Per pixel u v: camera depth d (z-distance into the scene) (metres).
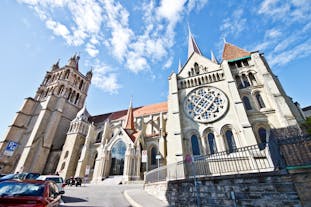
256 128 26.83
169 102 35.84
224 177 11.61
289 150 9.48
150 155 44.28
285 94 29.00
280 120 25.05
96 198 18.19
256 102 29.16
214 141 28.31
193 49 52.12
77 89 75.19
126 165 39.53
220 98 31.61
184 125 31.42
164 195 16.66
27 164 50.88
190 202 13.23
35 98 70.44
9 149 17.39
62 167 50.84
